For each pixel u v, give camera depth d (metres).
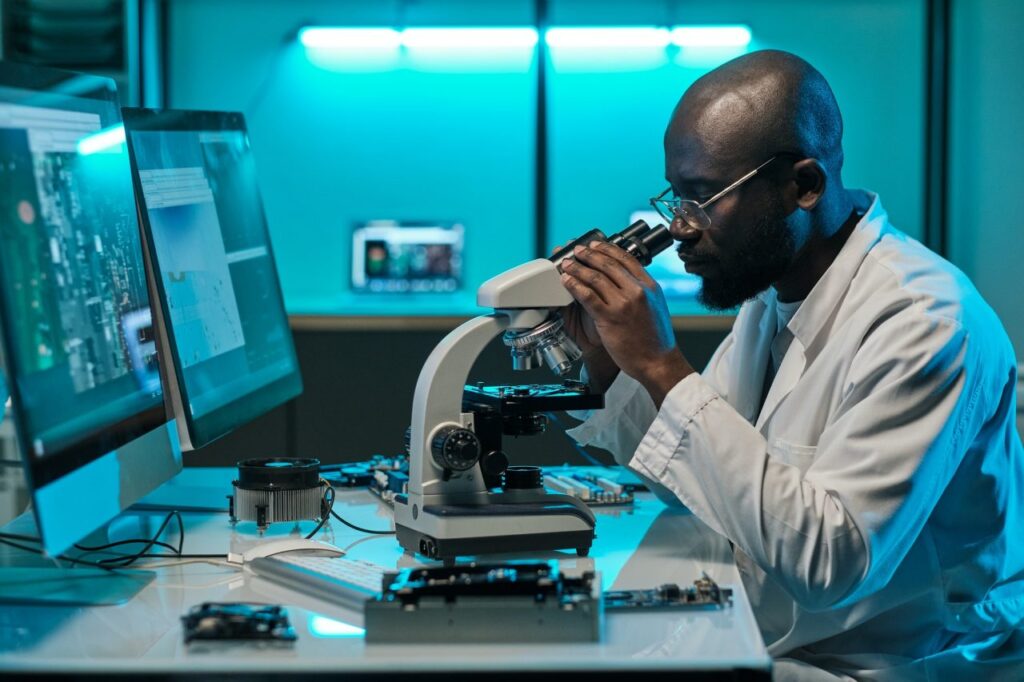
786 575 1.23
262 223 1.98
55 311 1.06
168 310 1.42
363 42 4.08
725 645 0.94
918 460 1.24
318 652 0.93
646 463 1.31
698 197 1.40
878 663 1.42
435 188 4.14
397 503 1.33
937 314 1.33
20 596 1.10
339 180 4.12
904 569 1.41
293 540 1.28
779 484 1.23
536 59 4.01
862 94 4.06
